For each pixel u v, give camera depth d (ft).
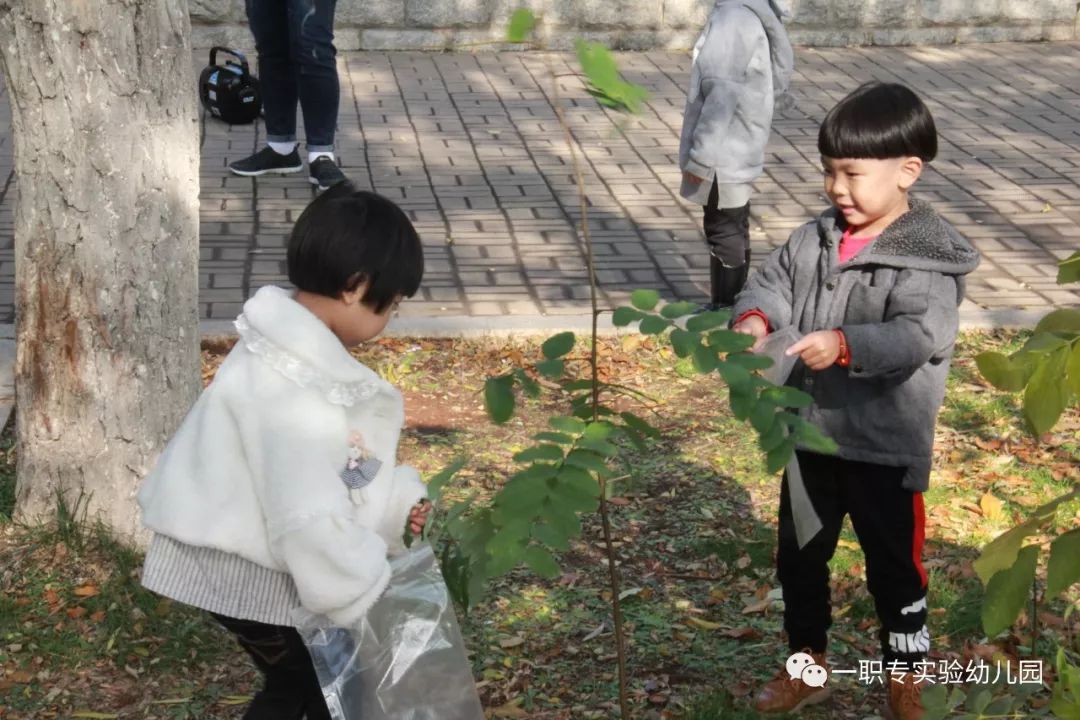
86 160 12.90
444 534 9.68
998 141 32.53
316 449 8.27
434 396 18.76
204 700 11.92
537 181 28.73
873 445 10.62
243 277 22.54
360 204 8.73
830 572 14.03
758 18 19.83
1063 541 5.61
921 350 10.07
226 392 8.50
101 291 13.21
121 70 12.83
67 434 13.50
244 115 32.73
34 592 13.00
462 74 38.22
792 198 27.96
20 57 12.71
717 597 13.83
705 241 25.30
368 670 8.99
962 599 13.61
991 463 16.88
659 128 33.30
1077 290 22.76
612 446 6.98
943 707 7.21
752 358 7.17
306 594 8.16
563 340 7.77
